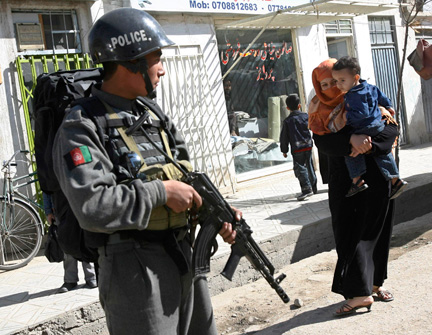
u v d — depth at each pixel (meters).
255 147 10.42
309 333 3.79
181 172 2.36
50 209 4.86
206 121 9.34
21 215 6.52
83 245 2.31
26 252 6.69
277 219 7.11
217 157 9.45
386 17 13.94
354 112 3.63
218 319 4.81
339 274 3.88
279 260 6.22
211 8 9.26
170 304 2.22
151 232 2.21
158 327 2.17
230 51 10.05
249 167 10.30
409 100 14.41
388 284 4.51
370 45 13.24
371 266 3.89
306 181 8.30
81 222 2.04
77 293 4.98
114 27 2.25
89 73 2.71
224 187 9.54
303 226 6.56
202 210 2.46
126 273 2.17
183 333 2.37
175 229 2.31
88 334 4.61
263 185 10.25
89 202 2.02
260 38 10.62
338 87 3.71
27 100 6.98
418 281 4.46
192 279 2.36
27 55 7.11
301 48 11.30
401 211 7.84
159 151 2.30
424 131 14.84
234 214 2.48
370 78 13.16
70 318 4.52
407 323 3.69
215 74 9.58
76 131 2.12
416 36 15.23
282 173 10.84
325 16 10.24
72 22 7.60
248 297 5.27
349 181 3.84
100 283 2.24
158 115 2.47
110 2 7.96
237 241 2.53
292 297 5.07
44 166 2.45
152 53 2.32
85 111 2.19
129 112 2.31
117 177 2.16
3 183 6.73
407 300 4.08
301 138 8.27
